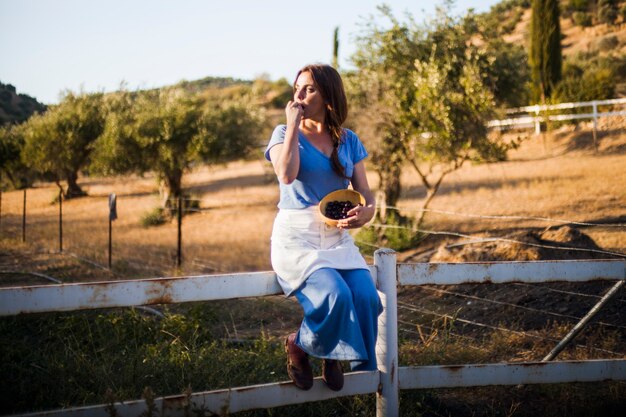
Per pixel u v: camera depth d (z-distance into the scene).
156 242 12.98
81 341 4.70
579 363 3.47
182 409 2.79
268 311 6.34
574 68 30.72
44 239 13.86
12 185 34.34
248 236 12.91
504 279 3.39
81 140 25.28
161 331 4.95
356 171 2.99
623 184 12.13
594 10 61.12
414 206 13.17
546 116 19.55
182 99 20.52
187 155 19.38
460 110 10.67
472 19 12.34
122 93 26.00
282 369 4.09
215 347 4.47
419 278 3.25
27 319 5.27
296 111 2.68
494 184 14.52
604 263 3.54
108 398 2.64
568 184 12.97
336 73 2.82
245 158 22.17
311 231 2.77
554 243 7.41
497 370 3.38
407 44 11.99
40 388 3.57
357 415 3.49
